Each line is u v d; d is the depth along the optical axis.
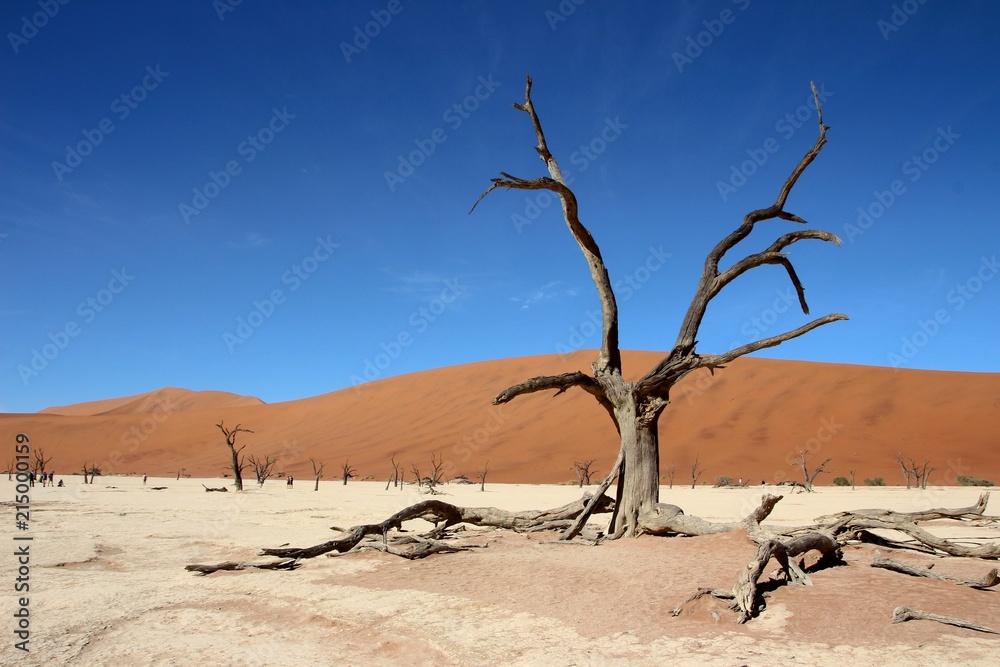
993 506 27.84
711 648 6.22
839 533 12.34
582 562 10.20
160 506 30.22
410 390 118.12
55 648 7.13
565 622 7.35
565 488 56.34
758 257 13.80
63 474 98.00
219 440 118.00
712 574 8.72
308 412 124.81
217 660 6.73
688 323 13.69
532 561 10.48
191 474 94.31
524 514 15.00
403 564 11.15
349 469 80.69
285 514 25.80
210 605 9.07
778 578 8.35
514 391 13.12
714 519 22.11
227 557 13.51
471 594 8.81
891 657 5.75
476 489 54.59
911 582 8.14
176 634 7.69
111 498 36.69
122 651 7.04
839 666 5.59
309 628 7.88
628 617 7.33
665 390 13.52
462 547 12.38
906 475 58.47
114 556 13.80
